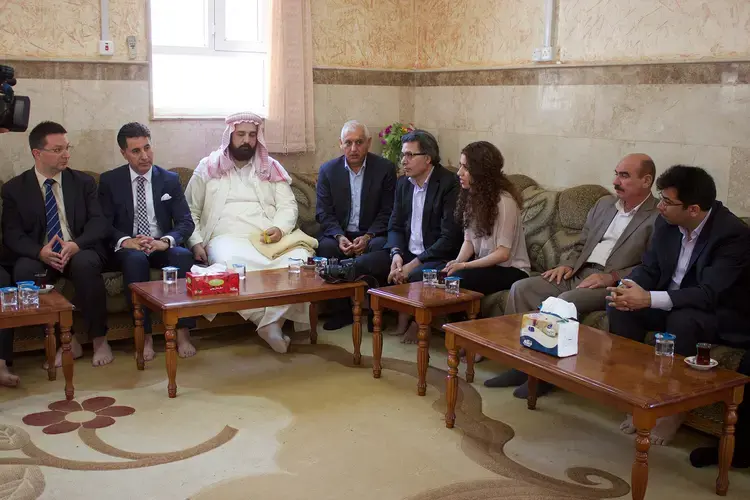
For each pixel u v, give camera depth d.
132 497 2.58
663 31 4.09
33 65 4.48
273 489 2.66
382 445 3.03
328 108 5.55
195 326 4.04
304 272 4.04
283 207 4.74
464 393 3.62
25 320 3.26
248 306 3.57
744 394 2.85
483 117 5.26
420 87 5.82
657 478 2.81
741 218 3.66
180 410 3.35
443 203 4.38
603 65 4.38
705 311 3.13
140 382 3.69
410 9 5.78
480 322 3.21
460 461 2.90
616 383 2.51
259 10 5.33
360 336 3.96
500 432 3.18
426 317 3.49
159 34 5.01
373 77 5.70
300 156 5.49
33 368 3.83
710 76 3.88
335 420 3.27
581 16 4.52
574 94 4.59
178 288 3.71
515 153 5.05
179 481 2.70
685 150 4.04
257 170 4.75
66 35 4.57
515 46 4.97
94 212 4.18
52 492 2.60
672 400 2.39
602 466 2.89
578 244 4.00
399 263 4.40
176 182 4.45
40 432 3.08
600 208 3.93
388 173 4.87
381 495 2.63
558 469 2.86
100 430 3.12
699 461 2.90
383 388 3.66
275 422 3.24
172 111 5.10
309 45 5.31
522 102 4.95
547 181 4.85
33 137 3.99
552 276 3.86
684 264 3.28
